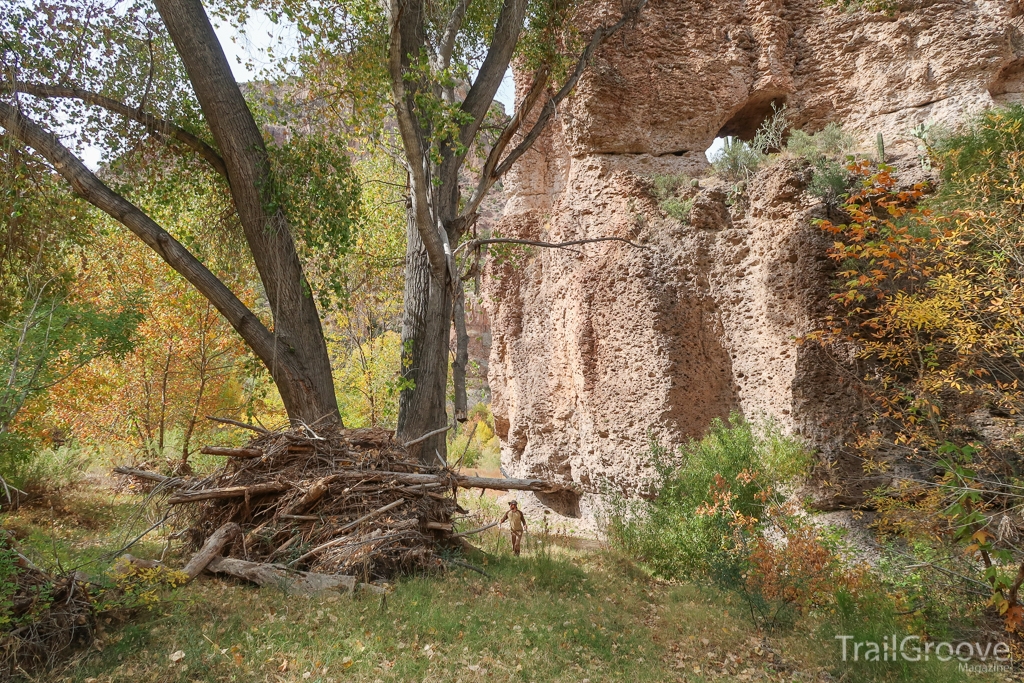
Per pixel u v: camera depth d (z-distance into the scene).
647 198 13.28
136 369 14.20
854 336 9.92
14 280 10.98
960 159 9.05
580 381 13.42
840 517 9.95
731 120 15.25
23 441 9.82
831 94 13.68
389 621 6.18
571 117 14.21
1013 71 12.73
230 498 8.24
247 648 5.41
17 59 10.06
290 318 11.01
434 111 10.32
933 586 7.06
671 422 11.95
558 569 8.82
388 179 19.28
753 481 9.47
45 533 8.30
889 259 8.70
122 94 11.14
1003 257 7.30
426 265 11.77
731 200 12.59
